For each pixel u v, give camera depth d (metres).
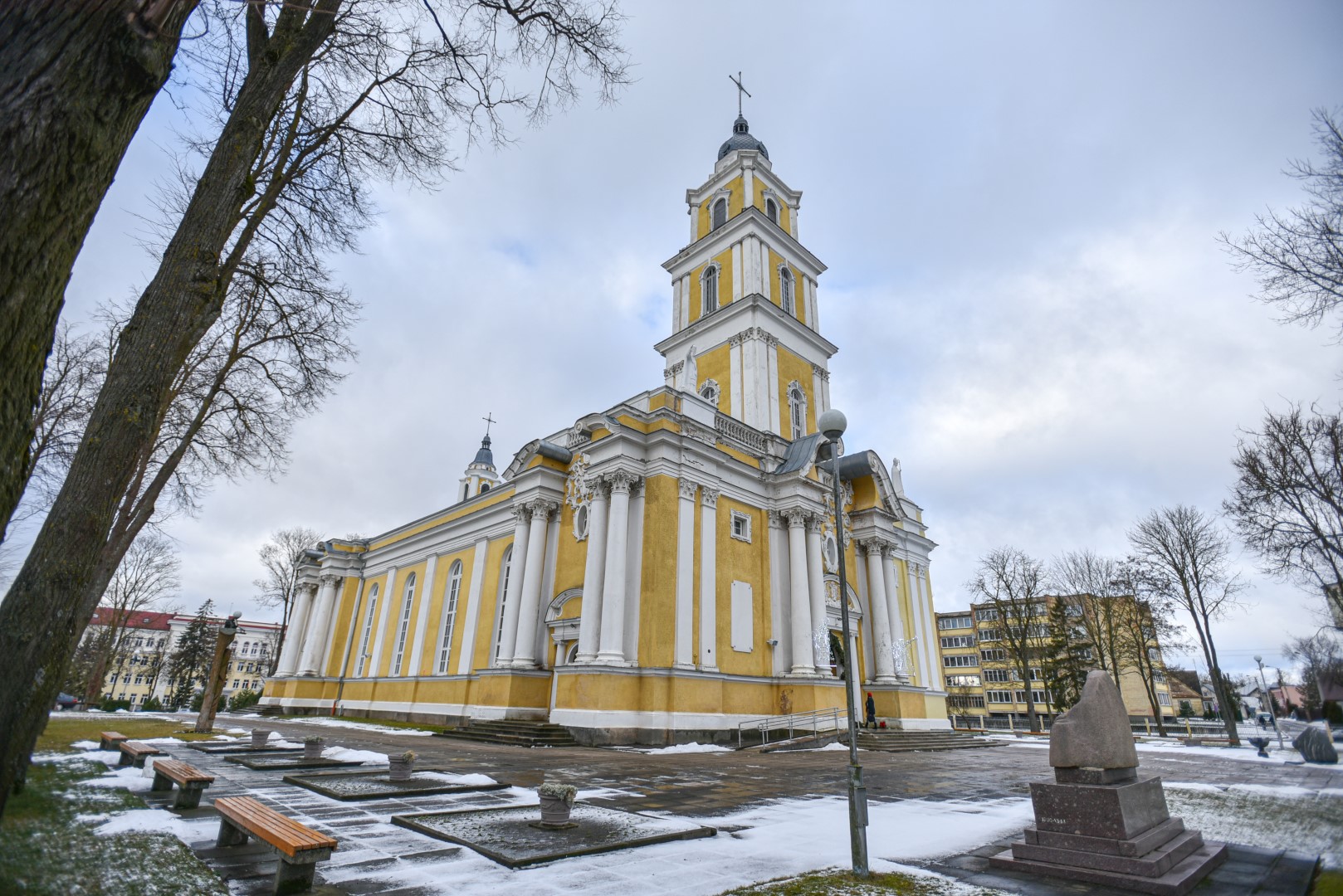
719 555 23.66
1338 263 9.87
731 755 18.03
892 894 5.62
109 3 3.34
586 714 19.83
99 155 3.42
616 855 6.63
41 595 4.25
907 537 34.25
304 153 11.21
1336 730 33.78
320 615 39.94
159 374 5.38
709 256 34.00
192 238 6.00
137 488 13.75
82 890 4.96
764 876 6.06
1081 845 6.33
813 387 32.84
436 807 8.88
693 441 23.41
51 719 23.23
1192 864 6.37
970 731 32.50
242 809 6.21
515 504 26.73
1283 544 20.39
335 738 20.09
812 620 24.89
